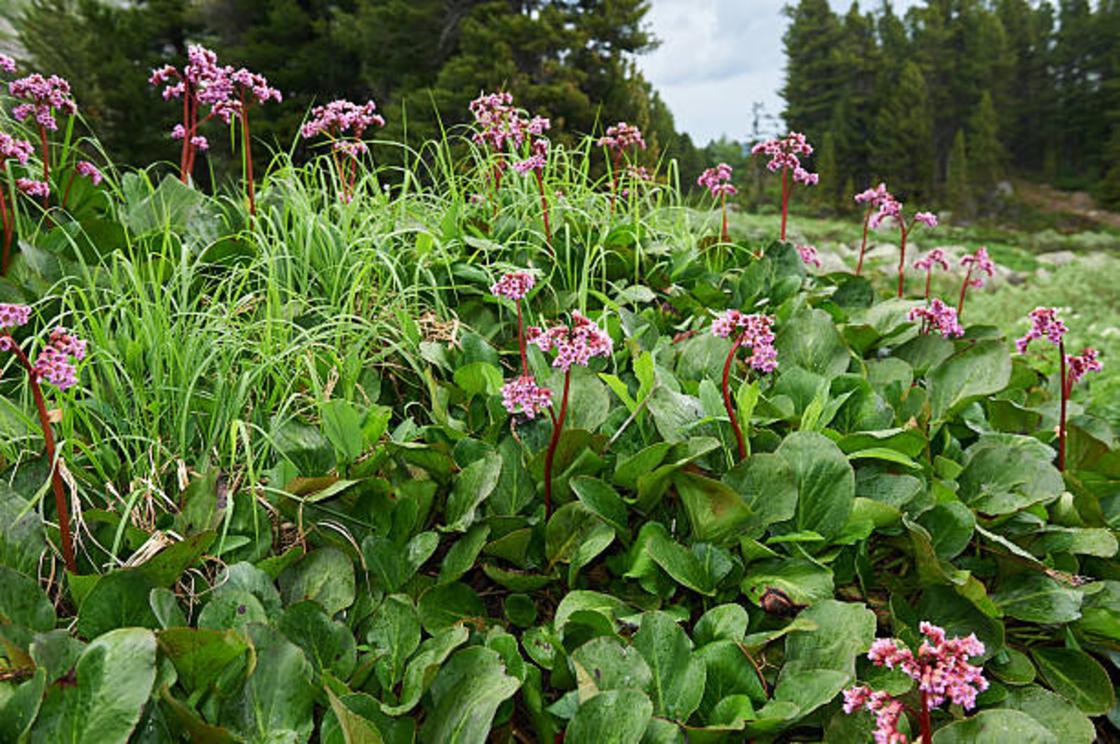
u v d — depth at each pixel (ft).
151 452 7.57
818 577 6.87
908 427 8.38
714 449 7.86
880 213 12.28
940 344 10.32
